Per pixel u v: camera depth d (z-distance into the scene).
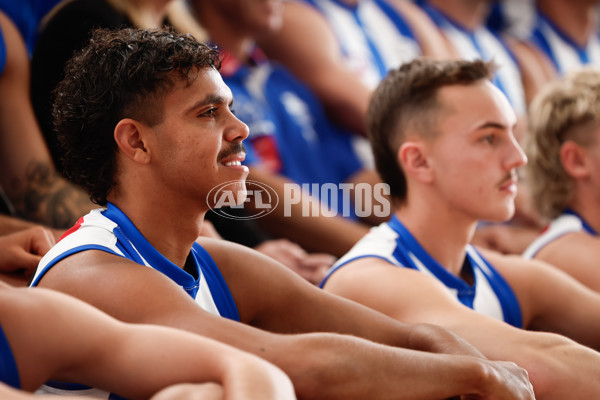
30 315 1.97
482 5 8.81
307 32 6.79
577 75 4.88
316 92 6.80
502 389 2.35
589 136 4.61
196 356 1.93
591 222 4.68
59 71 4.01
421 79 3.67
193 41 2.53
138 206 2.49
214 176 2.46
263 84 6.15
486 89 3.63
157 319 2.20
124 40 2.50
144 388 1.96
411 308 3.24
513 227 6.17
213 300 2.67
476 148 3.55
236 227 4.54
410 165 3.66
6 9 4.42
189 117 2.44
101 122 2.46
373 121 3.86
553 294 3.87
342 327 2.80
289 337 2.19
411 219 3.70
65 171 2.63
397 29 7.64
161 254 2.50
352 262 3.60
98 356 1.99
